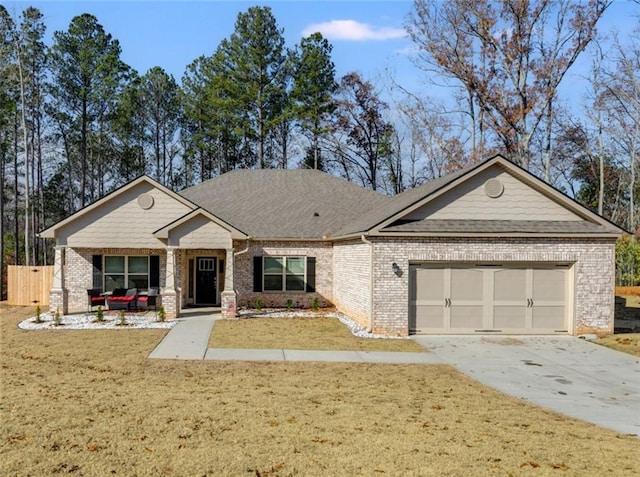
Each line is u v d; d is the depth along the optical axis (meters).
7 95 37.84
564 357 14.37
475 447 7.07
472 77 34.56
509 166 17.69
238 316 20.84
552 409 9.59
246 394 9.77
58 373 11.24
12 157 42.59
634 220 42.91
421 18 35.19
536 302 17.45
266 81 44.59
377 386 10.90
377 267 17.02
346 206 26.02
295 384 10.84
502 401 10.02
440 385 11.21
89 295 21.20
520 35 32.72
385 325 17.03
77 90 41.41
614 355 14.65
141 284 22.36
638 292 34.78
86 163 45.06
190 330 17.44
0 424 7.26
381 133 46.75
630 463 6.62
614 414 9.34
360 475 6.00
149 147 48.38
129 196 20.80
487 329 17.34
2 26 34.53
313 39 44.84
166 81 48.12
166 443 6.81
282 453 6.59
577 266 17.31
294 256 23.80
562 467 6.43
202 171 50.12
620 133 39.53
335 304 23.28
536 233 16.94
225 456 6.42
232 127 45.59
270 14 44.16
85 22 41.50
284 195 27.20
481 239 17.11
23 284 25.66
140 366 12.25
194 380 10.97
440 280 17.30
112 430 7.21
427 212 17.75
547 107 34.34
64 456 6.25
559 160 43.50
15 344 14.84
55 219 46.16
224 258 24.03
